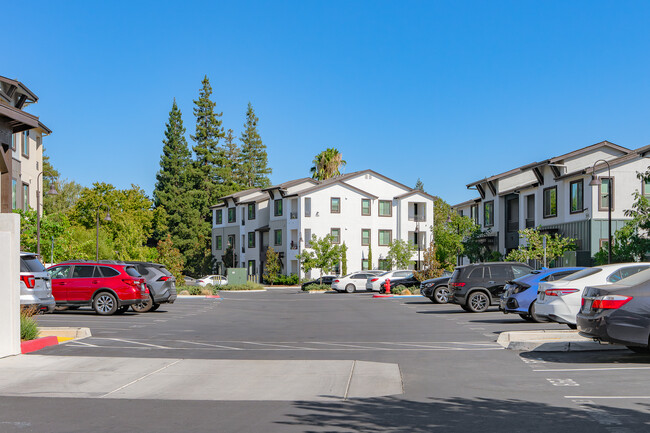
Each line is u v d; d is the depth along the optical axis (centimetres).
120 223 6266
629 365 1098
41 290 1673
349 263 6912
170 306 3231
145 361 1183
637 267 1527
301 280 6638
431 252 4312
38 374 1048
